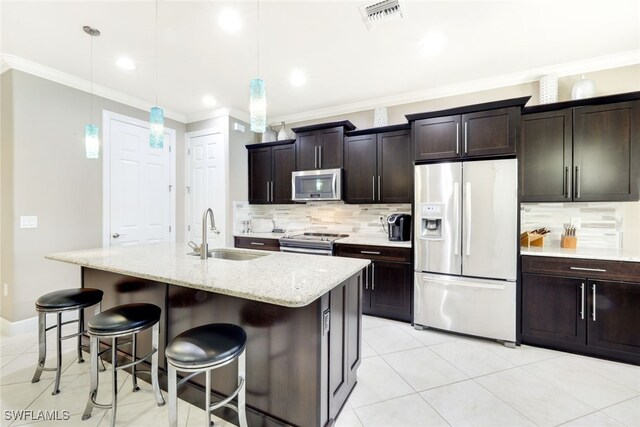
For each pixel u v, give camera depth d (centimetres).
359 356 203
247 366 159
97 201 329
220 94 352
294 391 147
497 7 199
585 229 272
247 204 440
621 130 238
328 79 309
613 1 194
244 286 136
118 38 235
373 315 320
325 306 146
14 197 266
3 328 271
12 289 267
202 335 134
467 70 289
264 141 435
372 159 347
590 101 245
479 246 260
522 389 190
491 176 255
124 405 175
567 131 254
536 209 290
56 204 294
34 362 222
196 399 177
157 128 212
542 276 244
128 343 201
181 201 432
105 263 187
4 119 269
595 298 227
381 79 309
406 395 184
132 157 366
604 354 226
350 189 360
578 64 272
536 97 295
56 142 294
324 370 146
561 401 178
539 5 197
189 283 143
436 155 280
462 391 188
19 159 269
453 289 270
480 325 260
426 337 269
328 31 226
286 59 268
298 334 146
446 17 210
